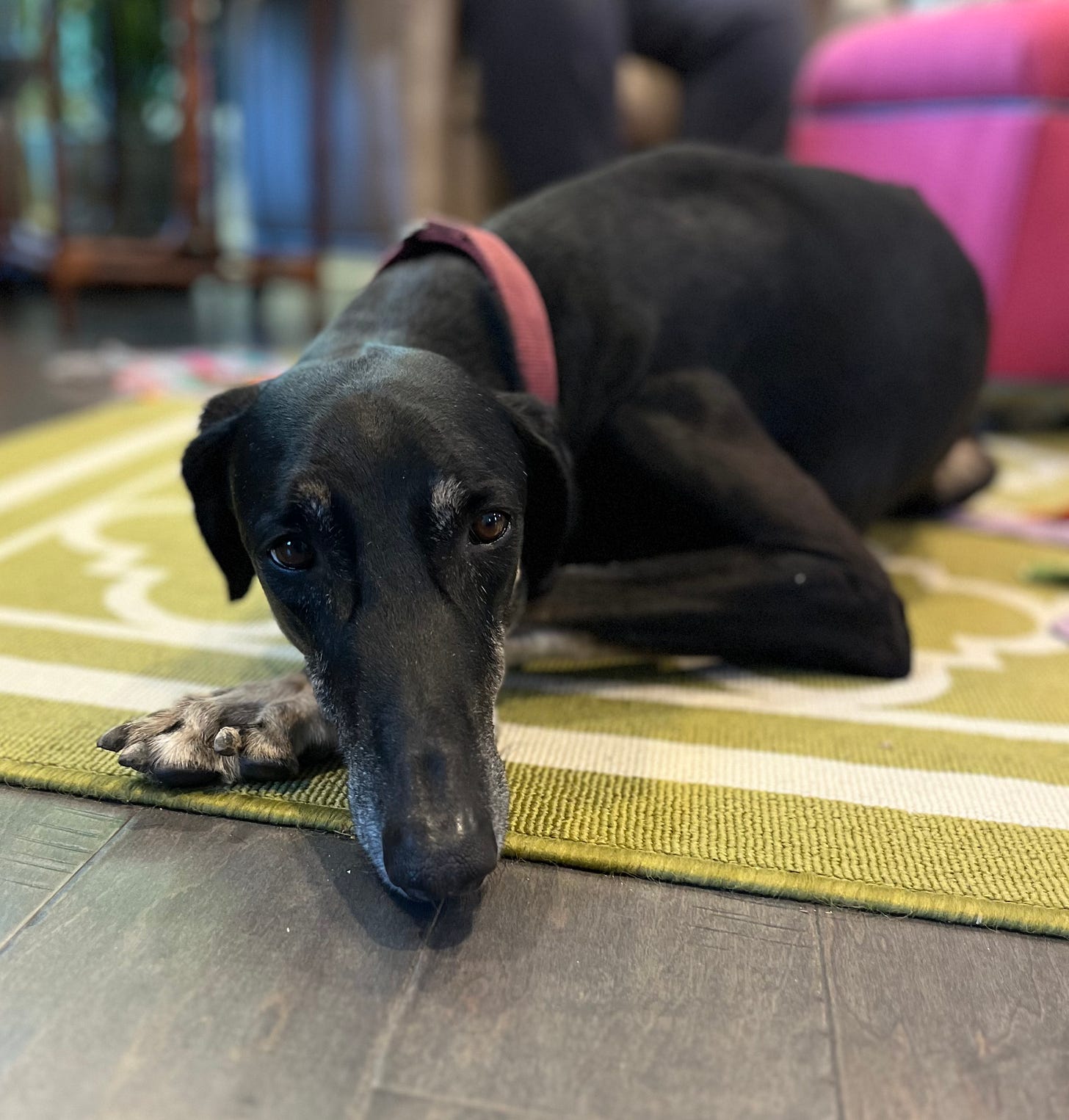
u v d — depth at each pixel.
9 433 1.03
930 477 0.77
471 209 1.34
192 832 0.39
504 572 0.40
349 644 0.36
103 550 0.70
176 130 2.00
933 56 1.06
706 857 0.38
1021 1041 0.30
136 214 2.12
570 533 0.49
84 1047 0.29
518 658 0.49
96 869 0.37
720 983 0.32
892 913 0.36
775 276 0.59
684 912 0.35
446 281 0.51
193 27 1.61
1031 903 0.36
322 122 1.58
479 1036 0.30
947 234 0.70
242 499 0.41
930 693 0.53
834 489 0.64
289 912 0.35
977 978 0.33
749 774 0.44
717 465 0.53
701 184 0.61
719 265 0.58
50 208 2.17
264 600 0.62
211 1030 0.30
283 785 0.42
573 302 0.53
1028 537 0.80
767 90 1.42
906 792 0.43
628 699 0.51
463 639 0.37
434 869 0.31
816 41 1.74
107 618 0.58
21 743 0.44
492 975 0.32
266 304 2.12
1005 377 1.09
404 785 0.33
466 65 1.29
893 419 0.65
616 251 0.56
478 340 0.50
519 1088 0.28
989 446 1.11
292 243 1.82
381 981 0.32
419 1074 0.29
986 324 0.73
